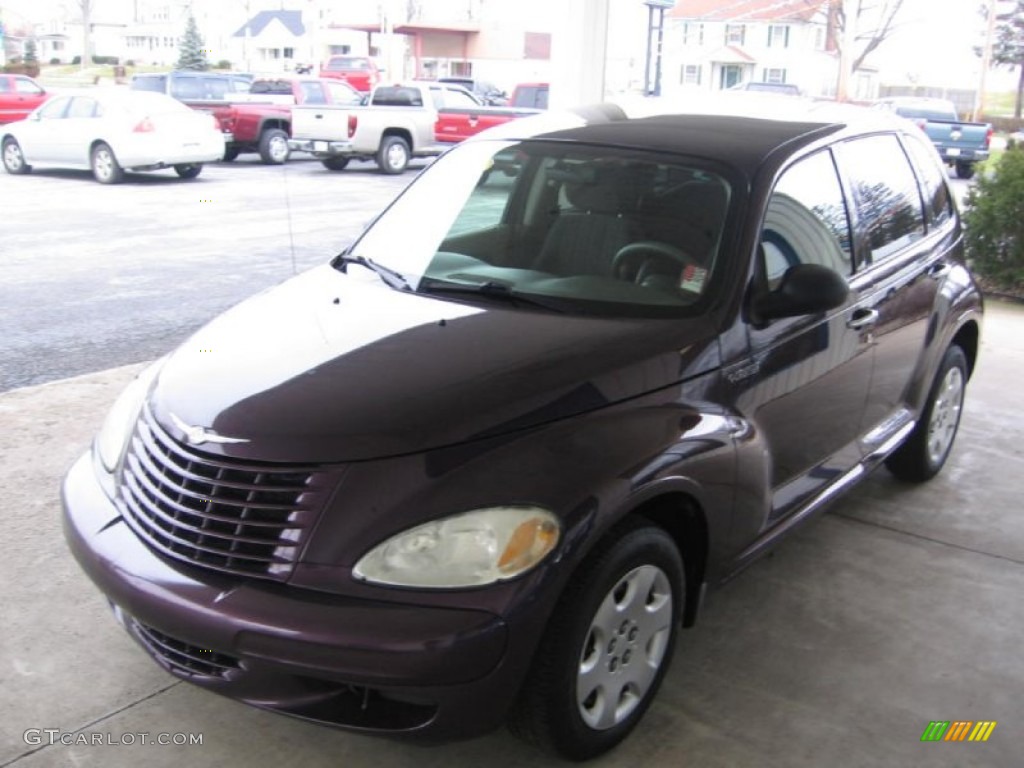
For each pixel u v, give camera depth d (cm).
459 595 250
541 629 258
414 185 432
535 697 268
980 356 748
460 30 4744
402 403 276
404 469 261
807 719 319
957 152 2373
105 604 370
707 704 324
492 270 364
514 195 392
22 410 554
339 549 254
